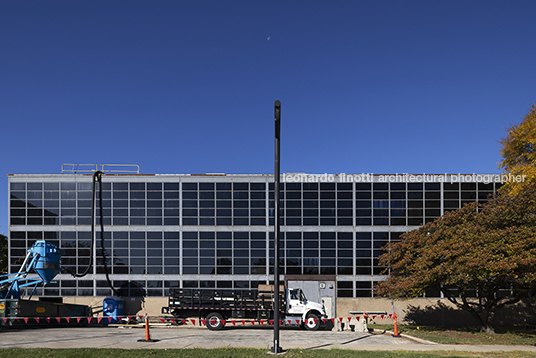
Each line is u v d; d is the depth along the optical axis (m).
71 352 13.90
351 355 13.90
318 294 28.91
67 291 28.88
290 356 13.58
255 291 23.20
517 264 17.28
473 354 14.73
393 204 29.55
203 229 29.56
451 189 29.50
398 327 24.72
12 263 28.92
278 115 13.63
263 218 29.62
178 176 29.95
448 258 19.89
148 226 29.53
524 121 26.30
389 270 28.73
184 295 23.23
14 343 16.56
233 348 15.18
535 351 15.61
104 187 29.75
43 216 29.39
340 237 29.42
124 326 24.73
